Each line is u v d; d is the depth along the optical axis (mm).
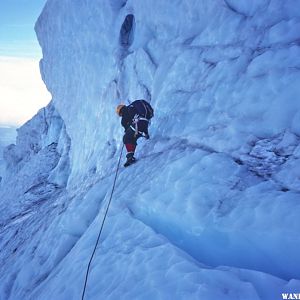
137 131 5176
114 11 8352
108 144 7699
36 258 5277
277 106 3865
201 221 3182
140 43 7465
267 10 4926
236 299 2311
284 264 2650
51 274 4309
